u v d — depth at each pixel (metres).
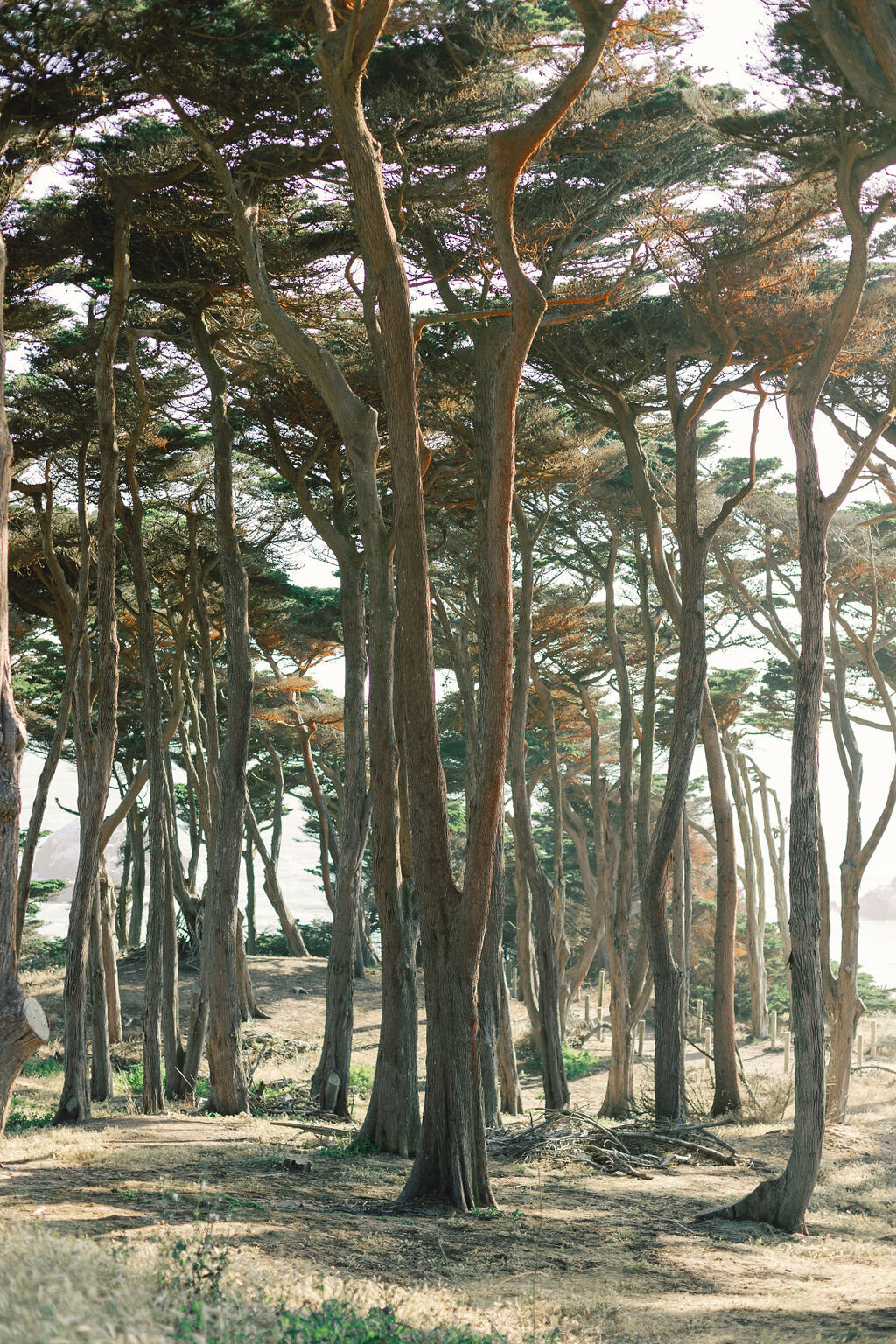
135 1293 4.86
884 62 8.61
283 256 16.25
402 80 13.44
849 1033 22.50
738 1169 15.41
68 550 24.69
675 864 28.75
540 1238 9.62
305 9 11.84
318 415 20.06
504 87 13.23
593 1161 15.12
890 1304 8.25
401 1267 8.06
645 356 19.25
